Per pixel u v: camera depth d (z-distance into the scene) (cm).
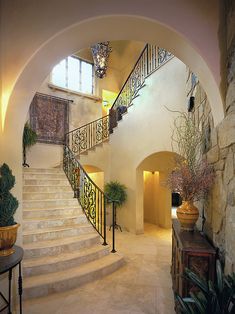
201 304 133
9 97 205
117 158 620
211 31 185
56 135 685
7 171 200
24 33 199
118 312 225
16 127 223
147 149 508
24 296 246
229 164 165
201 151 271
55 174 495
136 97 552
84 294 259
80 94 753
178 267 214
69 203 422
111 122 671
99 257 337
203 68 193
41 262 286
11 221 196
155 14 185
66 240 337
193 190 229
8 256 185
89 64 814
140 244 464
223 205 178
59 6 193
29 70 204
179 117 406
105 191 587
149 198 722
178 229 246
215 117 202
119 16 184
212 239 211
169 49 215
